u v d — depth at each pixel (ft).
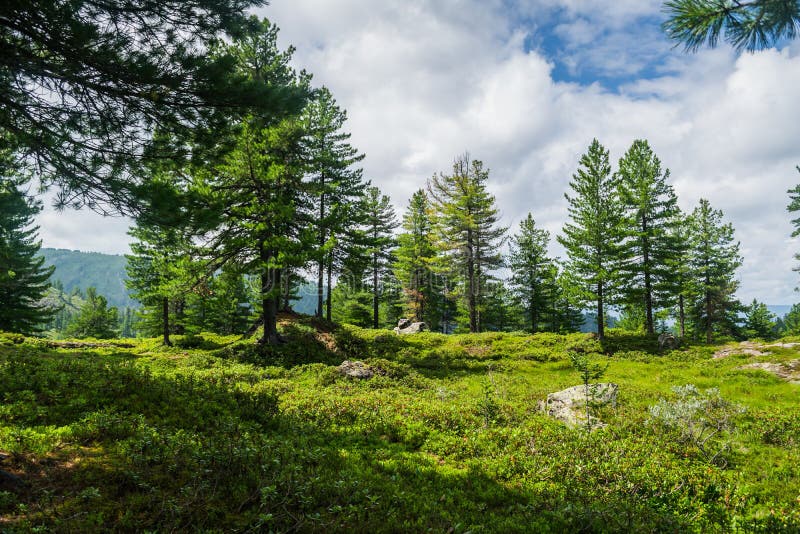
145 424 25.29
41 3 19.26
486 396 41.91
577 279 111.96
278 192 82.64
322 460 24.94
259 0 24.54
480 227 135.23
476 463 28.35
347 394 49.60
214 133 27.27
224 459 20.79
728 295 155.53
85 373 35.42
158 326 156.35
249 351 78.38
